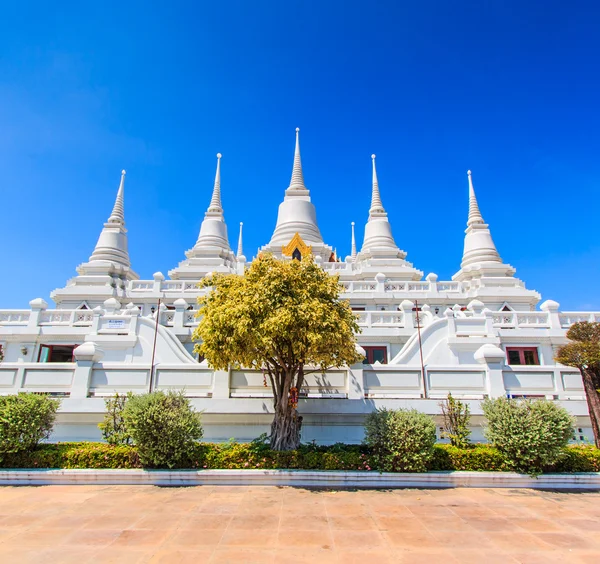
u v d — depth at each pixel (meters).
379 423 13.99
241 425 16.88
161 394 14.58
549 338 24.75
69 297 33.50
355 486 13.11
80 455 13.83
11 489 12.63
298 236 41.81
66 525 9.47
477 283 35.53
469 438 16.69
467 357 22.56
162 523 9.61
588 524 9.80
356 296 31.77
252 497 11.82
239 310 13.36
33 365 17.80
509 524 9.75
